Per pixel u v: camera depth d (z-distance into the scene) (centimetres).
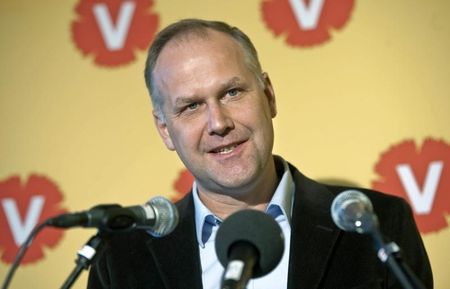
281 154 390
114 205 229
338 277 292
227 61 291
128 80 402
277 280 295
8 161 401
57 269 399
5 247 397
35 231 211
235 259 212
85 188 399
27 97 404
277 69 393
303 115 390
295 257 294
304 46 391
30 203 399
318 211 307
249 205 311
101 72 403
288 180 316
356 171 384
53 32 405
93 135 402
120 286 308
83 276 403
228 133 287
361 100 386
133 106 402
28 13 405
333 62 389
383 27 385
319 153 388
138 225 235
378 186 381
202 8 399
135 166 399
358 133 385
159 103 306
